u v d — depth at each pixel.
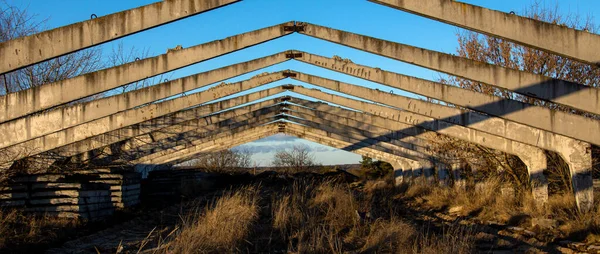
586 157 13.49
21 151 14.23
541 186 15.07
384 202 19.23
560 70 16.28
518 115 12.44
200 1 8.55
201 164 50.31
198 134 23.80
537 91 10.54
